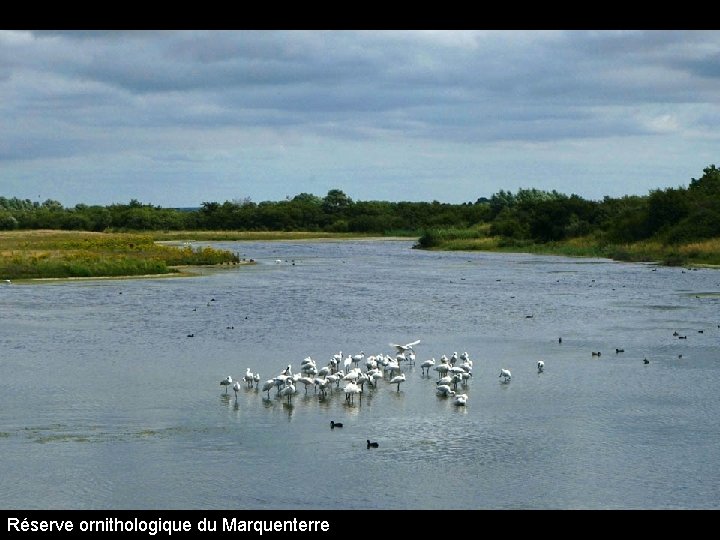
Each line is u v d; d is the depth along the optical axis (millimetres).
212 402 46094
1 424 41719
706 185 191875
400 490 33781
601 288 105938
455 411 44656
